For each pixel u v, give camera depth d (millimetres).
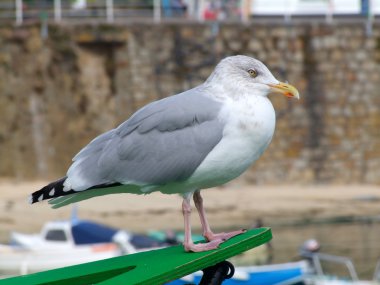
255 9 32188
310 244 17859
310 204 27062
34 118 29453
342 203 27359
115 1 31656
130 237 19406
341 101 30516
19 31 29422
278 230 23719
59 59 29453
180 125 6207
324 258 17891
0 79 29484
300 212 26031
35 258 19047
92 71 29500
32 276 5840
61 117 29438
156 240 19422
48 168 29328
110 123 29438
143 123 6281
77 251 19094
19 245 19781
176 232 22453
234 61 6340
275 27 30031
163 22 29688
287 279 16594
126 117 29453
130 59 29453
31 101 29453
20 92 29453
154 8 31531
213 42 29641
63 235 19750
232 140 6160
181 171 6180
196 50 29547
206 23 29672
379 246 21219
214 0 31484
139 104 29422
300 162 30156
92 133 29359
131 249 18891
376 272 17844
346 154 30484
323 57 30391
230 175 6309
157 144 6211
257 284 16438
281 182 29891
